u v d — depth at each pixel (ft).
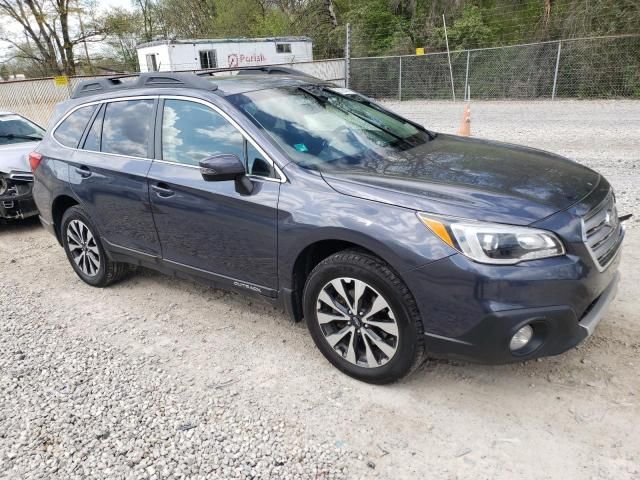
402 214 9.04
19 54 99.86
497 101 64.69
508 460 8.25
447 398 9.77
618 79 60.80
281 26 104.06
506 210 8.66
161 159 12.76
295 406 9.87
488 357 8.71
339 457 8.59
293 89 13.07
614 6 62.75
